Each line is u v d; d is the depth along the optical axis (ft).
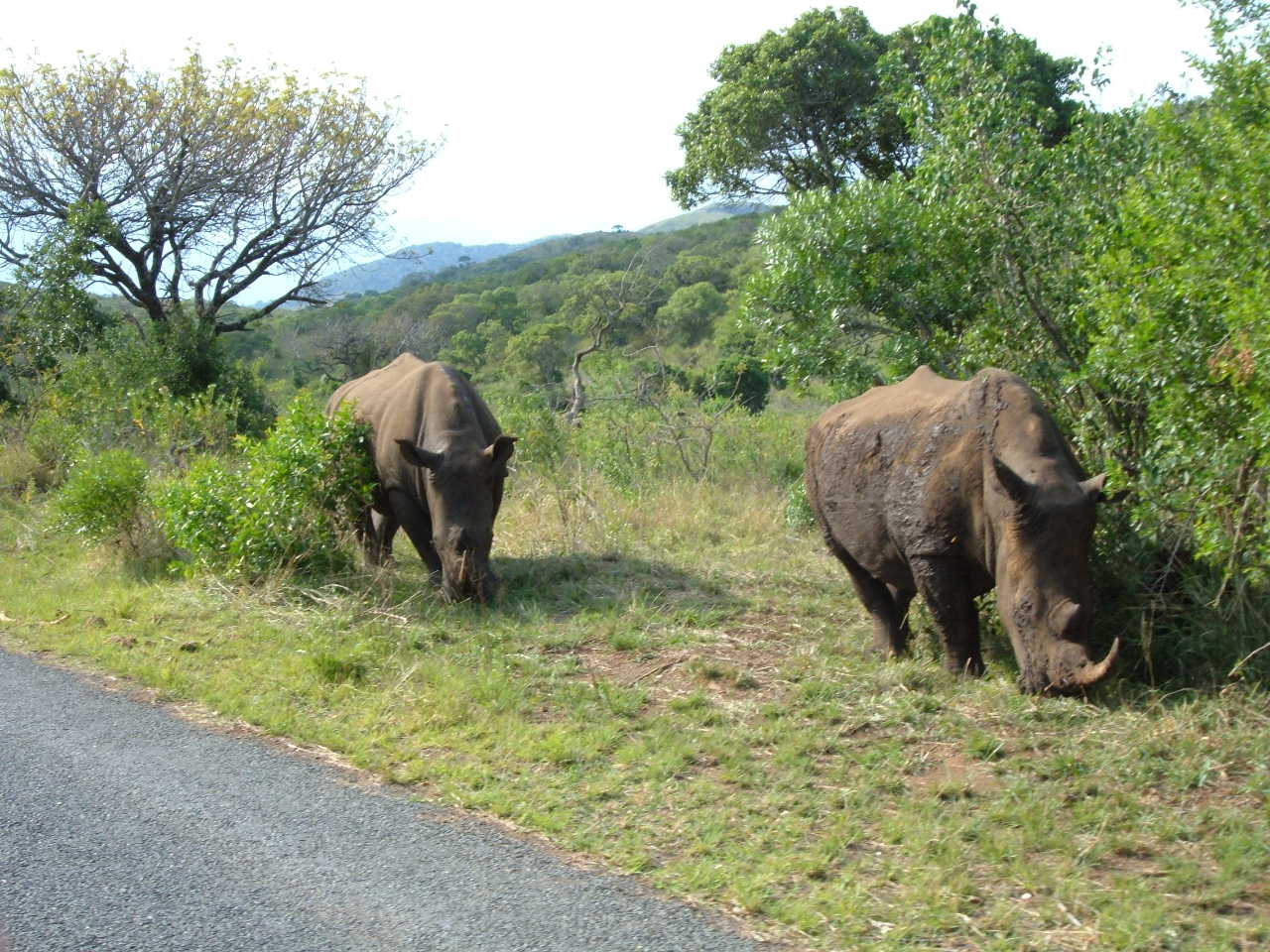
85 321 65.10
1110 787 18.26
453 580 29.81
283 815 17.80
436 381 33.14
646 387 62.34
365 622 28.35
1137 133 28.76
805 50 73.31
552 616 29.43
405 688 23.88
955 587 23.84
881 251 31.32
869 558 25.99
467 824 17.63
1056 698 21.56
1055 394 28.17
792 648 26.43
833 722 21.65
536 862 16.26
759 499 43.29
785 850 16.55
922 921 14.44
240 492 33.24
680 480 46.14
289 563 32.14
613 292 93.35
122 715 22.75
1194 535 22.50
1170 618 23.65
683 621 28.48
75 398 56.75
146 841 16.74
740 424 54.75
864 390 31.76
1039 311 28.58
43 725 21.99
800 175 77.77
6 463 50.60
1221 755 19.07
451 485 30.58
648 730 21.52
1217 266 20.93
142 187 73.67
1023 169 29.96
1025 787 18.33
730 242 179.32
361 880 15.57
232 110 75.20
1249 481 21.03
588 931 14.20
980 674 23.97
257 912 14.58
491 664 25.20
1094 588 24.29
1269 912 14.70
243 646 27.04
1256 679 21.67
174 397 65.31
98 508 35.91
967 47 31.32
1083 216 28.22
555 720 22.26
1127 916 14.39
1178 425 21.52
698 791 18.62
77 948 13.58
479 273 306.96
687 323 117.19
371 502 33.99
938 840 16.55
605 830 17.28
